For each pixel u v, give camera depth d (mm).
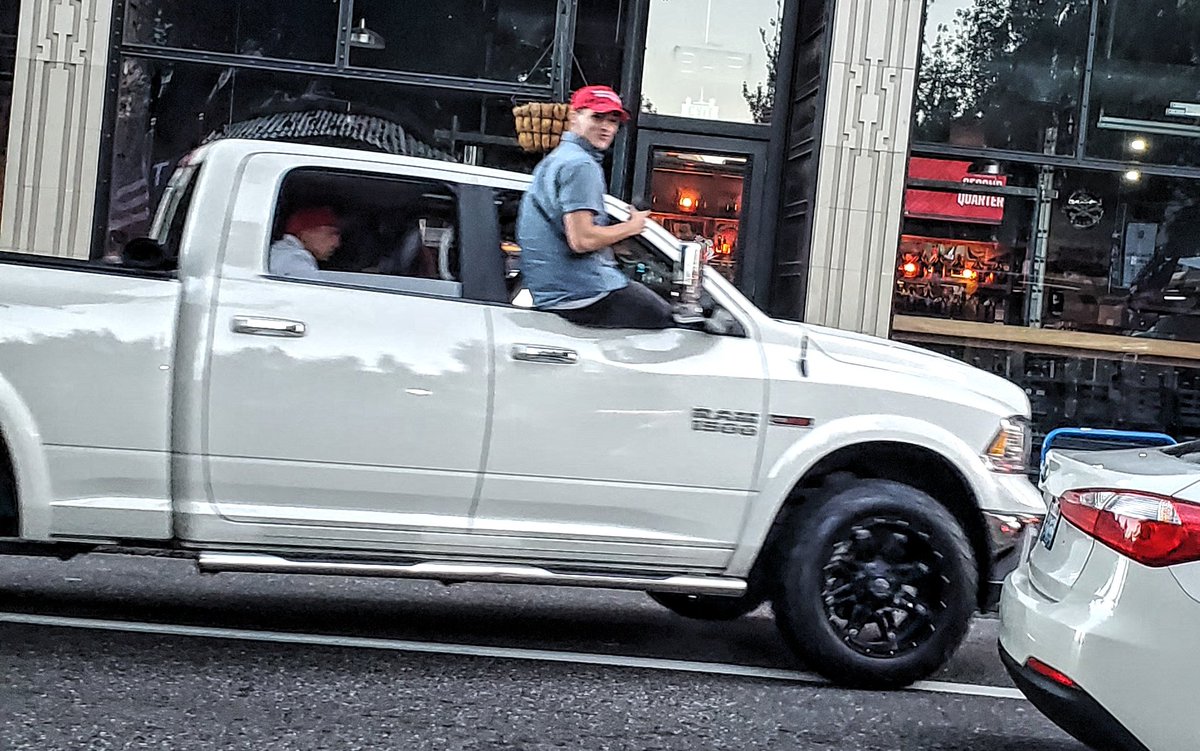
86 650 5910
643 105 12781
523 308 6004
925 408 6277
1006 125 12641
